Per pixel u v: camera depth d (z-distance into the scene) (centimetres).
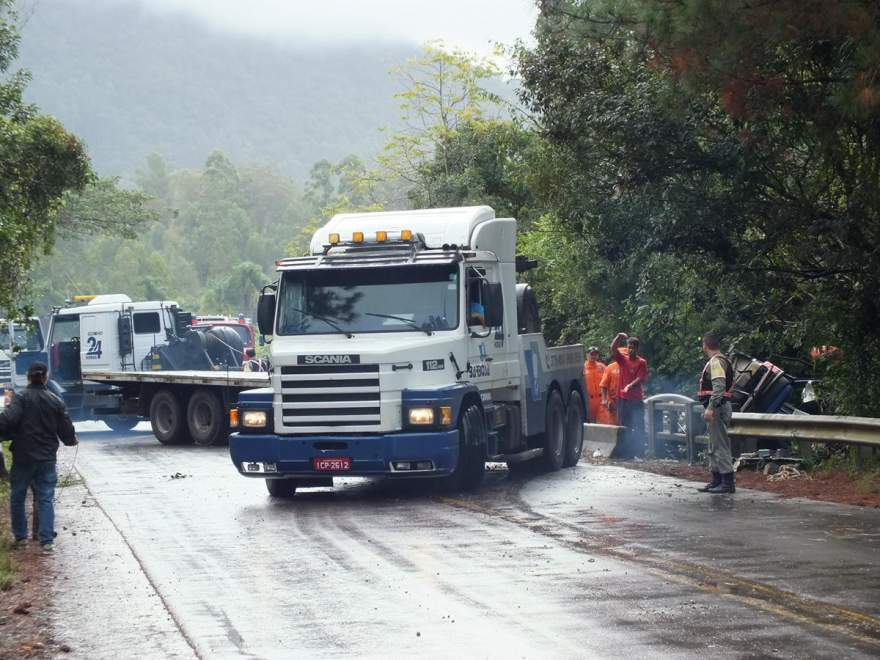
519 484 1891
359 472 1700
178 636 934
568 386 2206
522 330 2030
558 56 2117
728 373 1700
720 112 1942
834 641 852
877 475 1711
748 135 1844
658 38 1473
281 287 1794
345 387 1709
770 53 1535
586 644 863
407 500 1719
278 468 1727
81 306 3791
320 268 1777
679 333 2616
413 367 1712
